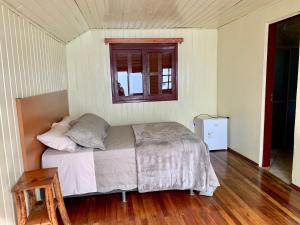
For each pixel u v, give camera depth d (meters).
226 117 4.43
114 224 2.28
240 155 4.05
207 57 4.69
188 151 2.69
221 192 2.83
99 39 4.30
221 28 4.47
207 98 4.81
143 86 4.58
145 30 4.41
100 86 4.42
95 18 3.46
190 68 4.67
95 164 2.52
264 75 3.34
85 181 2.50
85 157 2.49
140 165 2.60
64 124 3.03
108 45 4.33
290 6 2.79
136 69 4.53
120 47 4.39
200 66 4.70
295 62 3.98
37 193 2.32
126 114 4.59
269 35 3.24
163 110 4.71
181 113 4.77
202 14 3.50
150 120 4.69
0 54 1.84
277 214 2.36
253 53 3.54
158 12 3.30
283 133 4.25
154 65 4.56
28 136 2.23
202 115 4.83
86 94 4.40
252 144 3.70
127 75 4.51
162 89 4.68
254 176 3.24
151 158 2.63
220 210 2.46
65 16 2.89
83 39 4.26
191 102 4.76
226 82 4.40
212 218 2.32
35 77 2.66
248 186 2.96
